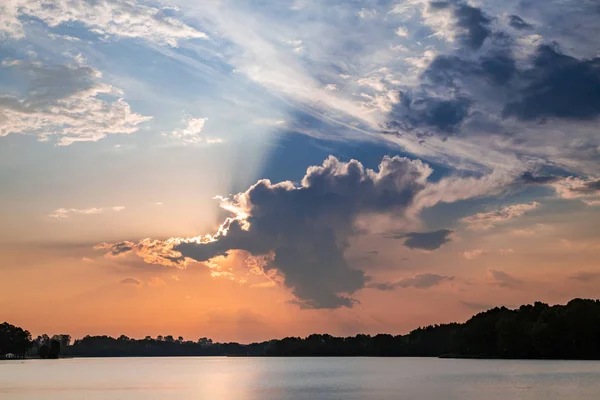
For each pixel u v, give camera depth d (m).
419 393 144.00
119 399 140.12
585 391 138.12
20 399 141.25
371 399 132.88
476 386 157.00
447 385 164.38
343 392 153.12
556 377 177.88
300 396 144.25
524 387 149.62
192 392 159.75
